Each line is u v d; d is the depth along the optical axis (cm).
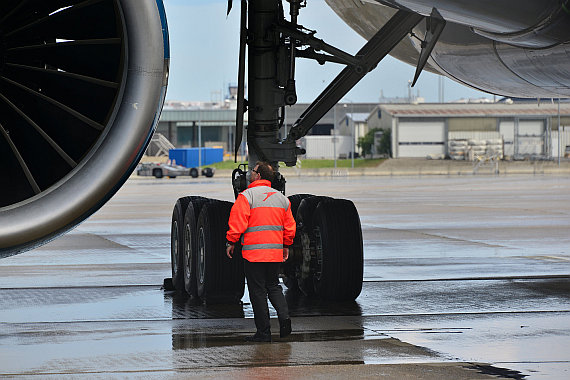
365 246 4244
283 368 1723
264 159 2484
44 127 1800
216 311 2452
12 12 1744
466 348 1919
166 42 1652
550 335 2073
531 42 2319
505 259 3703
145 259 3772
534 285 2939
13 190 1777
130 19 1619
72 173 1628
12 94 1800
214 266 2470
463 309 2461
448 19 2247
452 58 2945
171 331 2148
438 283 2986
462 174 18200
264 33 2403
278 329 2177
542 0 2062
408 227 5344
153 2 1627
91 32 1783
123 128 1636
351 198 8719
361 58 2436
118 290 2866
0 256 1611
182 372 1695
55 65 1791
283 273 2586
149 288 2912
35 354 1881
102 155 1633
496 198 8631
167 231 5200
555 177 15575
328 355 1848
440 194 9481
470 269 3362
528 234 4888
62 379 1653
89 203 1627
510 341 2000
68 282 3061
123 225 5644
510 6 2080
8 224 1577
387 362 1778
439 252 3978
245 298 2703
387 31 2423
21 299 2686
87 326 2225
